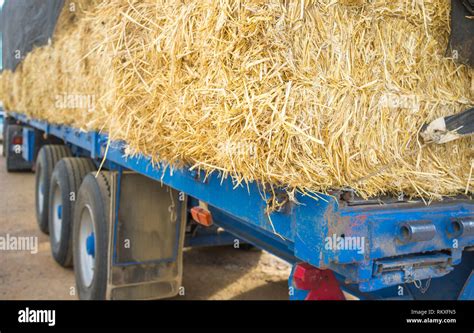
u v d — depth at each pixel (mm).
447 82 2004
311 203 1621
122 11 2455
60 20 4438
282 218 1745
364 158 1786
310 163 1638
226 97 1714
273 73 1611
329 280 1991
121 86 2473
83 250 3850
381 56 1824
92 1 3662
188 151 2002
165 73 2125
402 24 1891
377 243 1627
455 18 1930
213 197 2121
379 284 1667
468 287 2139
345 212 1602
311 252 1618
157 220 3469
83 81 3557
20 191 8078
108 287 3363
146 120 2334
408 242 1642
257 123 1632
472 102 2004
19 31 6230
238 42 1673
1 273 4547
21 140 9375
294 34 1636
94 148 3637
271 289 4316
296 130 1586
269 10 1604
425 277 1748
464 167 2047
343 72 1718
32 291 4129
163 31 2078
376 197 1780
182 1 1979
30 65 5816
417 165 1905
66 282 4359
